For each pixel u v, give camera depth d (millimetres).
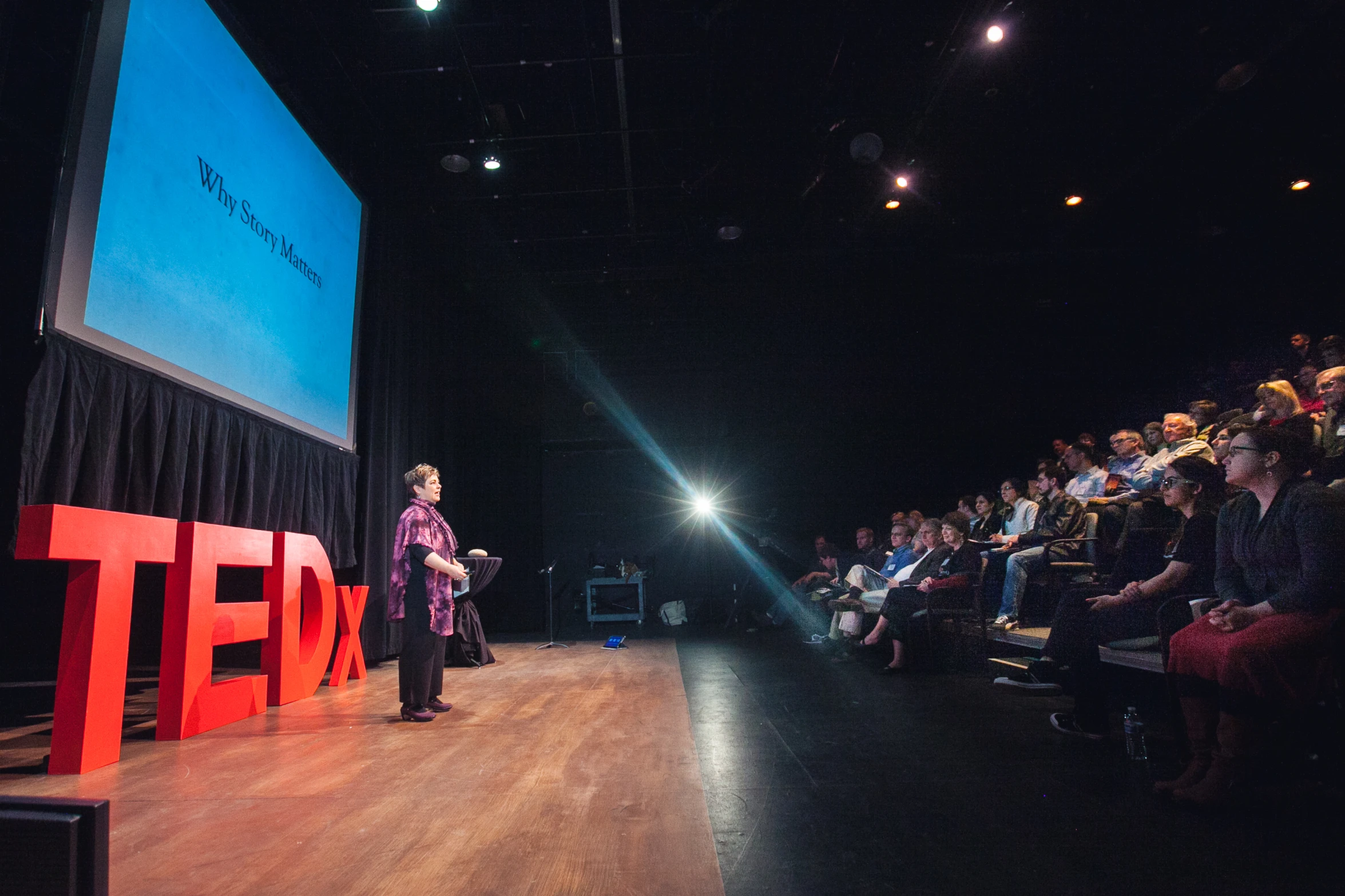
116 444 3248
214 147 4082
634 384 11523
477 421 9328
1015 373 9398
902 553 6672
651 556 11227
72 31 3420
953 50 5422
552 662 5781
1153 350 8203
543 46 5535
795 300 9523
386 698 4090
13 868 662
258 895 1438
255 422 4430
